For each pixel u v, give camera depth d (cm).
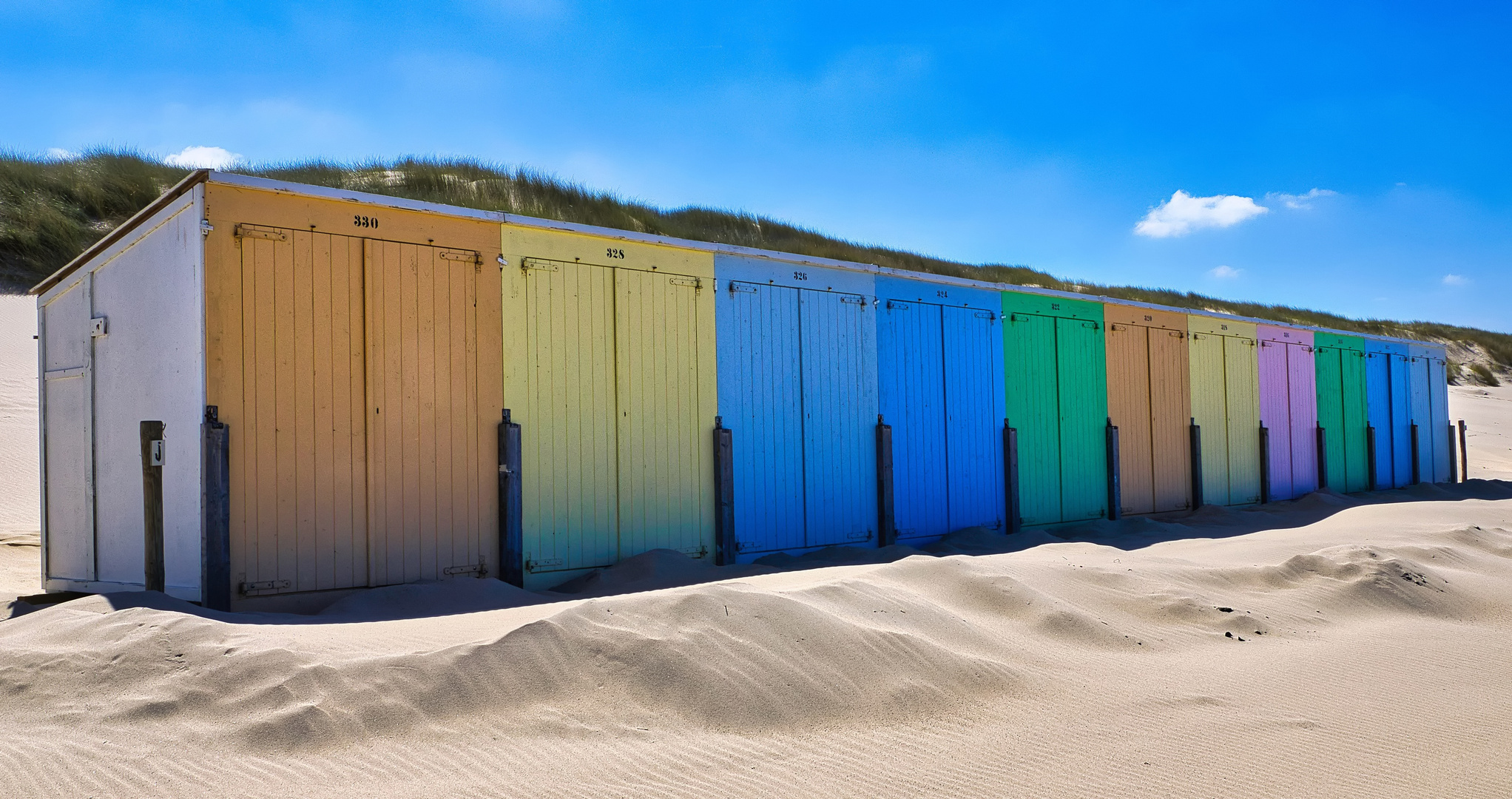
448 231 776
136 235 735
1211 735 402
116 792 308
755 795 326
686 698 408
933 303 1167
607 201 2778
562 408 832
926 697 435
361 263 727
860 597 554
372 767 336
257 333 674
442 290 768
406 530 736
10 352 1916
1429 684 488
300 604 680
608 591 750
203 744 346
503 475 782
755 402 976
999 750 379
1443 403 2108
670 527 897
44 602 727
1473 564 836
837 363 1057
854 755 369
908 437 1120
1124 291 3862
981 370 1214
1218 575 736
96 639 442
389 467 730
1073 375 1335
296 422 688
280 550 675
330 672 399
